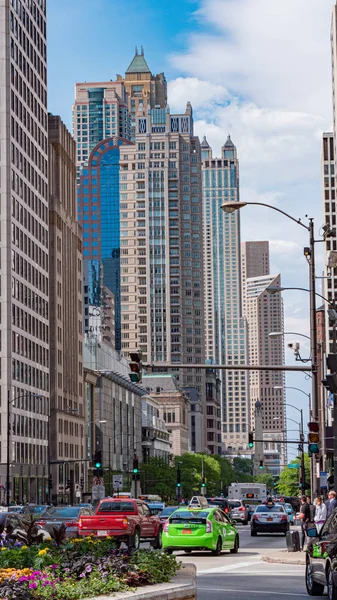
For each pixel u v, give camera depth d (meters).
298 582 36.41
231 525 57.50
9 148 168.50
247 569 43.34
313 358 54.66
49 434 188.38
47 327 192.62
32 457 173.00
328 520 29.78
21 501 162.62
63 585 18.88
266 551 59.22
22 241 174.75
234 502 127.88
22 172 177.38
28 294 177.62
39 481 177.12
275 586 34.66
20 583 18.23
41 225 191.75
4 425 157.75
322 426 133.12
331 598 26.39
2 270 163.88
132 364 52.62
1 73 170.12
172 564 23.56
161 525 60.06
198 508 55.53
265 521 82.00
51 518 55.69
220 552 55.31
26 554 22.45
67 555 23.19
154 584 21.03
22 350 170.25
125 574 20.73
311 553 30.70
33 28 193.62
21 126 178.88
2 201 166.12
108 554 24.23
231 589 33.34
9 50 172.25
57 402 195.50
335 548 26.81
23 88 182.25
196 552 58.31
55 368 196.00
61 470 193.62
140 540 59.88
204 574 40.34
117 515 53.53
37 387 180.38
